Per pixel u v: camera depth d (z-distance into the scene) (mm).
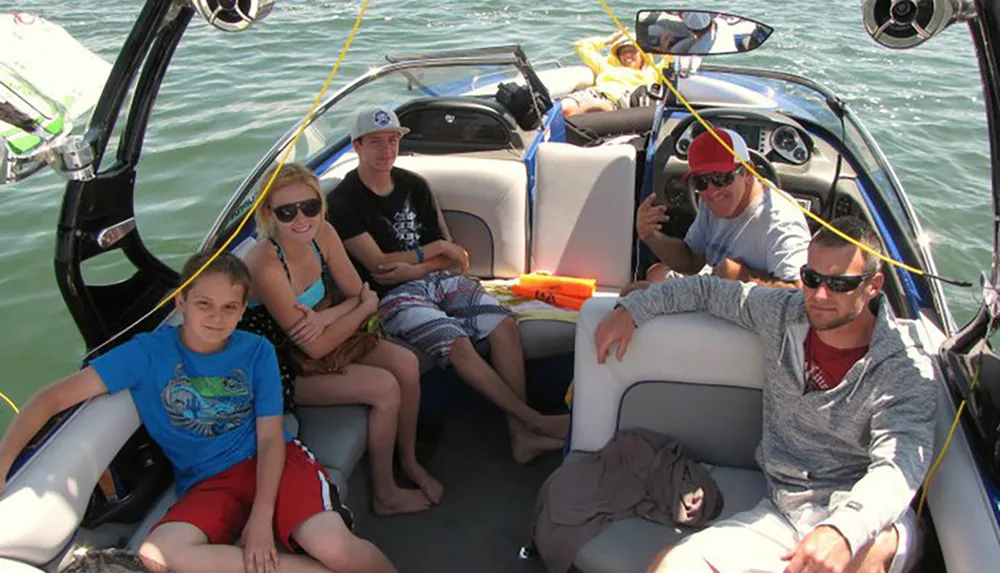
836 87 7980
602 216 3705
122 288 2627
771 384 2295
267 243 2654
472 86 4672
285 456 2389
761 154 3471
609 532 2283
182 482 2373
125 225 2521
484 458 3191
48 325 4527
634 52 6168
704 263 3260
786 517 2211
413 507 2908
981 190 5977
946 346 2424
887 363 2096
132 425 2240
